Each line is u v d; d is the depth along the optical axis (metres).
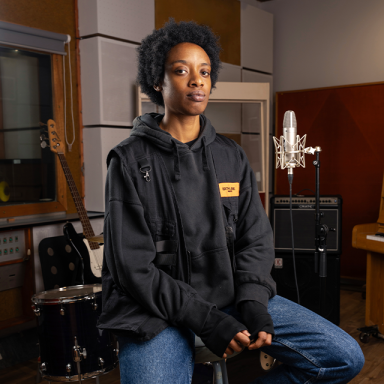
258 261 1.19
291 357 1.08
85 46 3.10
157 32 1.27
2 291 2.56
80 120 3.18
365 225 2.78
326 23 4.31
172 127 1.25
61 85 3.03
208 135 1.26
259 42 4.48
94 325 1.85
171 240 1.14
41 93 2.94
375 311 2.76
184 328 1.08
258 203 1.30
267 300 1.12
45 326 1.82
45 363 1.85
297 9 4.50
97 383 2.03
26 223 2.55
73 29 3.11
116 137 3.22
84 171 3.21
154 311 1.03
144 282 1.05
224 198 1.23
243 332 0.99
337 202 2.82
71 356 1.81
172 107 1.21
